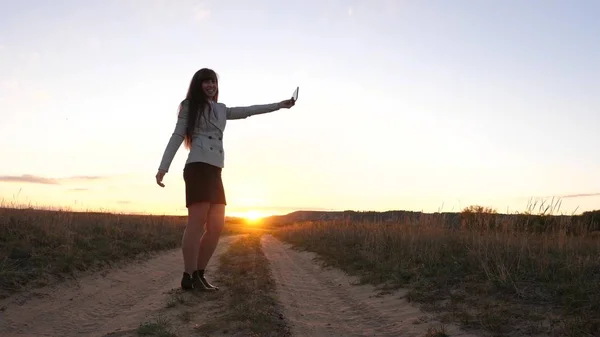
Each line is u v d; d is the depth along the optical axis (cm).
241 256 1323
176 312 539
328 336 483
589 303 488
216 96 631
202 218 627
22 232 908
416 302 610
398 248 1048
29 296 638
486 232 983
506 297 559
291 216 7344
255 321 493
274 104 649
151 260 1143
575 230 920
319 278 953
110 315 578
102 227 1314
